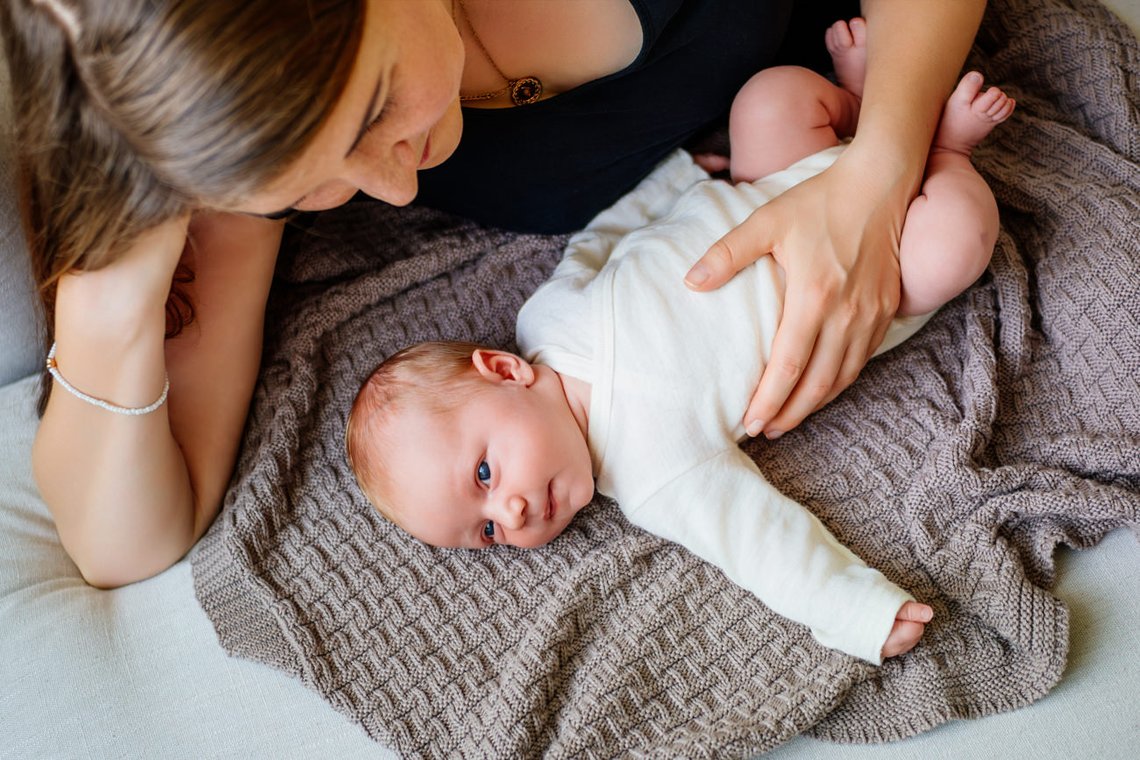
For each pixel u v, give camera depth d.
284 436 1.10
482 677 0.98
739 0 1.01
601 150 1.10
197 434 1.09
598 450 1.02
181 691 0.99
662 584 1.00
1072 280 1.07
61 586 1.06
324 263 1.20
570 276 1.11
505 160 1.08
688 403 1.00
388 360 1.08
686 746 0.90
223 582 1.04
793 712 0.91
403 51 0.64
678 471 0.99
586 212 1.20
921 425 1.06
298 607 1.02
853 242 0.99
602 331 1.02
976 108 1.03
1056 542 0.98
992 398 1.04
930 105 1.04
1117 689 0.91
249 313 1.09
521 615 1.01
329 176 0.67
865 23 1.12
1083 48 1.15
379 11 0.61
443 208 1.22
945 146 1.07
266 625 1.02
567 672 0.98
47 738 0.96
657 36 0.95
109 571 1.06
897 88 1.03
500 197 1.15
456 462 0.99
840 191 1.00
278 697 0.98
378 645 1.00
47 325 1.04
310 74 0.59
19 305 1.16
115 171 0.68
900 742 0.92
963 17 1.05
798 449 1.07
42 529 1.10
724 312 1.01
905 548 1.01
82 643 1.01
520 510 0.96
